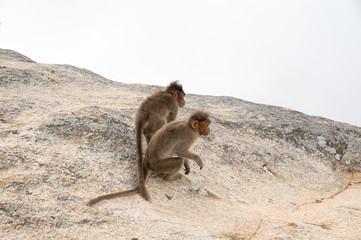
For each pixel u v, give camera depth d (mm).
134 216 4867
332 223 5750
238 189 7426
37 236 4055
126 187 5715
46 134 6742
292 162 9555
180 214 5465
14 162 5473
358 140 12195
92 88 11984
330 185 8938
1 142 6199
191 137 6043
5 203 4418
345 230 5434
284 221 5766
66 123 7184
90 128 7195
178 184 6457
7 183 4875
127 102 10344
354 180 9562
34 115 8008
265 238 5016
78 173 5652
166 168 6035
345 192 8562
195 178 7168
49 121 7184
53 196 4836
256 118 12133
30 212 4379
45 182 5117
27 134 6656
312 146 10828
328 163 10219
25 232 4070
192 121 5984
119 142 7047
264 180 8242
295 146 10648
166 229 4703
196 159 6066
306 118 13906
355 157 10641
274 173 8750
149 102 7145
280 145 10523
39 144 6348
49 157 5895
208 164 8039
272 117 12414
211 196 6465
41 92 10047
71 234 4211
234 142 9523
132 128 7906
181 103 7602
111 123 7676
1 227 4047
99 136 7016
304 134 11328
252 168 8594
